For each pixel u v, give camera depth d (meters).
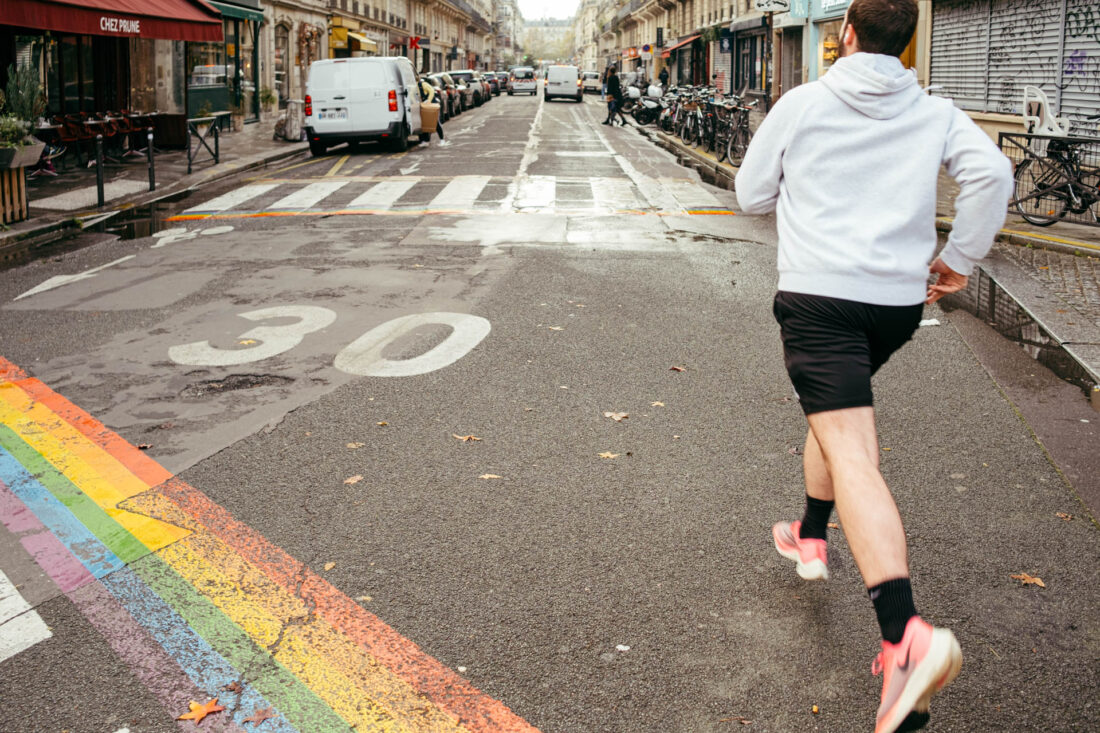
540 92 86.44
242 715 2.48
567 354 5.90
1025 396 5.11
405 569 3.29
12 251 9.85
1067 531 3.55
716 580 3.21
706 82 49.88
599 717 2.49
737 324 6.61
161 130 20.19
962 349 5.99
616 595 3.11
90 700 2.55
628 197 13.27
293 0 36.91
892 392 5.20
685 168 16.89
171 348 6.10
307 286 7.87
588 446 4.44
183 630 2.90
